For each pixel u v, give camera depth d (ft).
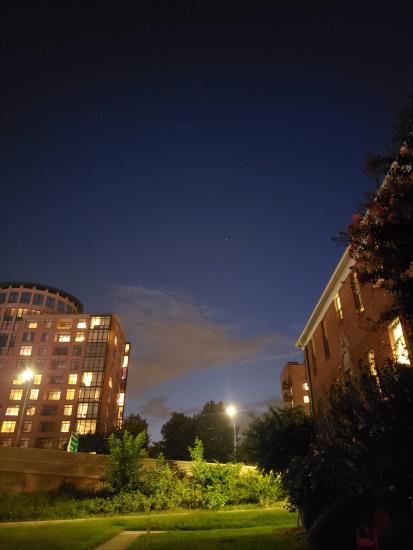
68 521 50.60
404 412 25.53
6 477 64.13
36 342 277.85
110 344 276.41
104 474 69.62
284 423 54.44
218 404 230.68
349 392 29.99
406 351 44.86
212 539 34.94
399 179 31.27
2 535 34.81
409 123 31.24
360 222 33.22
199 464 75.77
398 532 13.56
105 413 259.60
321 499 30.48
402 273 32.50
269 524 47.73
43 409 254.68
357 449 26.04
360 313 57.82
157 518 53.57
